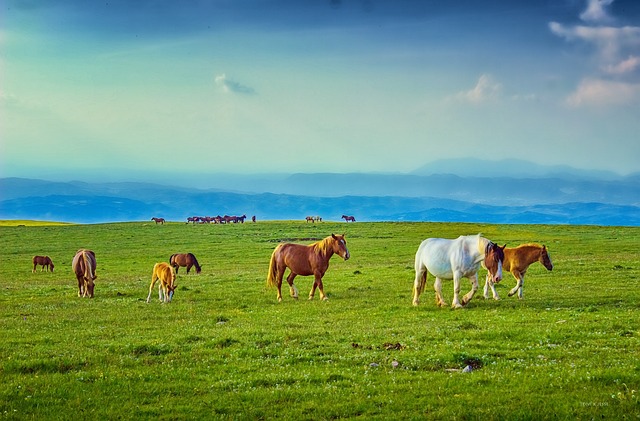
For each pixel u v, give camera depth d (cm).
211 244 8119
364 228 10075
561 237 7844
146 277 4703
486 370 1442
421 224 10644
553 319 2095
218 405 1244
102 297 3284
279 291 2922
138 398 1298
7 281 4731
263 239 8638
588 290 2911
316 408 1212
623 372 1333
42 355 1681
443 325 2033
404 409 1193
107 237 9381
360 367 1502
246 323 2212
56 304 2967
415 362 1519
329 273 4372
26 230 10500
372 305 2634
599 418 1095
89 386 1386
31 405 1254
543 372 1394
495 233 8706
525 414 1125
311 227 10519
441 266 2489
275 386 1373
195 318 2386
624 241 7062
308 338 1862
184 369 1519
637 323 1966
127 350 1727
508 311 2322
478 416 1133
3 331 2103
